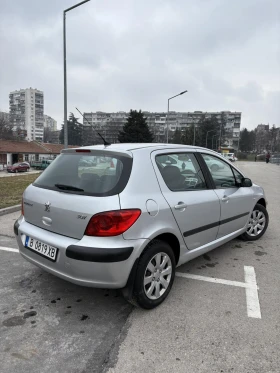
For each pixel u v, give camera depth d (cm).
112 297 309
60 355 224
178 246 310
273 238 507
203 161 370
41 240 280
